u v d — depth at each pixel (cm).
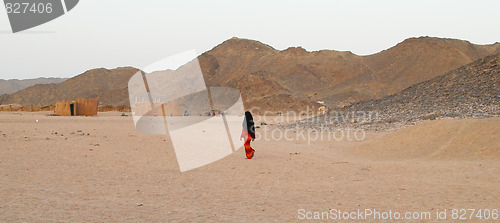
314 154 1672
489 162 1173
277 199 834
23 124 3416
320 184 1010
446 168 1162
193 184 1001
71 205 744
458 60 16975
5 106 8744
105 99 17000
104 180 1020
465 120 1548
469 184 954
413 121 2486
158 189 927
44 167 1181
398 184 991
